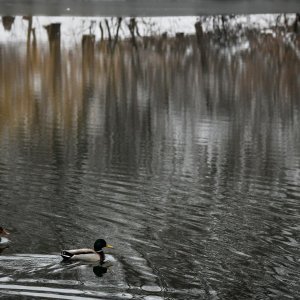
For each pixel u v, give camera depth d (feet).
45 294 48.70
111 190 82.69
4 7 269.23
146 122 135.23
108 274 53.62
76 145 110.83
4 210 72.23
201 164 98.99
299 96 179.73
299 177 91.25
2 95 168.86
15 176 88.79
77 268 53.93
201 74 229.86
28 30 265.54
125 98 169.78
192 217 71.92
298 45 278.87
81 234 64.34
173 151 107.65
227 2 269.85
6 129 124.77
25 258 55.88
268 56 279.90
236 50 283.18
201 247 61.93
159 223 68.95
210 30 284.00
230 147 111.65
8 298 47.65
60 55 261.44
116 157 102.06
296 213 74.13
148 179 88.48
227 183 87.45
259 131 127.34
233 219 71.26
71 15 273.13
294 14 279.28
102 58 264.11
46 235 63.52
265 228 68.54
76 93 176.35
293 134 124.16
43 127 127.44
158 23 284.00
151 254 59.31
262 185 87.20
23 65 232.12
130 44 281.13
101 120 136.87
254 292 52.21
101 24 277.85
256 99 173.27
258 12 272.31
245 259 59.06
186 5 271.08
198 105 161.17
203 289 52.24
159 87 193.88
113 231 65.87
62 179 87.56
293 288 53.21
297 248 62.28
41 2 266.98
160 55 281.33
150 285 52.26
